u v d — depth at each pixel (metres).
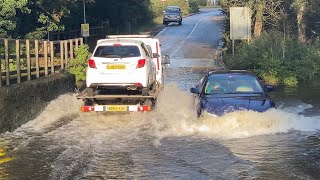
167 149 10.23
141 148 10.37
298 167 8.76
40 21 25.17
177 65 29.53
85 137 11.55
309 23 29.42
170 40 44.16
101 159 9.52
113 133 11.96
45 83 15.28
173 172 8.54
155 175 8.38
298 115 12.67
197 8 80.94
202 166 8.89
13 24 21.88
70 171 8.72
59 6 26.23
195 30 52.00
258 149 10.06
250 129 11.52
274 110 12.09
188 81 22.66
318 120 12.61
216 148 10.20
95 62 14.14
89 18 40.38
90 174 8.51
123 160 9.41
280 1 30.06
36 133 12.09
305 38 28.61
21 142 11.11
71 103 15.75
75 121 13.59
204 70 27.05
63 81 17.47
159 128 12.39
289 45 24.12
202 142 10.77
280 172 8.45
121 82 14.09
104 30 43.38
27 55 15.28
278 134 11.40
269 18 30.05
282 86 20.45
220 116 11.61
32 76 16.45
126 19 50.28
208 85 13.02
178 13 58.53
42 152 10.16
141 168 8.83
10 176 8.48
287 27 29.61
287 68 21.81
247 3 29.62
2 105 11.89
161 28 55.03
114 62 14.09
